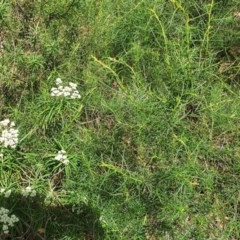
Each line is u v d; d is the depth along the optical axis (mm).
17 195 774
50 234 776
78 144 801
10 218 732
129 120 810
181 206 750
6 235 764
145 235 784
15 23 880
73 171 789
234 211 797
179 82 835
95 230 779
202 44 833
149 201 781
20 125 808
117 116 801
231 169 814
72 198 785
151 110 795
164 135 803
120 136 816
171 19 843
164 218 772
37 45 865
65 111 811
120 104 803
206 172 803
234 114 790
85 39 864
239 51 895
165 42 806
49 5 875
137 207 777
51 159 795
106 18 860
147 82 857
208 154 812
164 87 837
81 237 782
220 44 880
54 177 802
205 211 792
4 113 843
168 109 808
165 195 777
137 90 814
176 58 825
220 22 871
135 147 819
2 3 847
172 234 781
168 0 875
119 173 783
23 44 871
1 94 845
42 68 851
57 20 877
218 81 860
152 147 808
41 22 881
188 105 844
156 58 849
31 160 796
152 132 804
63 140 802
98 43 861
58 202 789
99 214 780
